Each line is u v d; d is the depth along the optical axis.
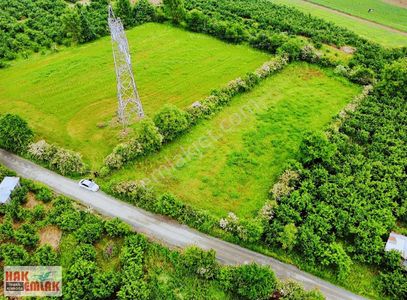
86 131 73.19
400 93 82.81
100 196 62.00
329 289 51.88
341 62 92.12
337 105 81.81
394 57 96.06
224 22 103.88
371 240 55.53
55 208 58.59
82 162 65.44
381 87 84.25
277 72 90.38
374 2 129.50
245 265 50.78
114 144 70.31
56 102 80.19
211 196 62.75
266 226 56.75
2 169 64.25
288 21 110.75
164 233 57.28
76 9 111.56
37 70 89.38
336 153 69.00
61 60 92.88
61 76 87.56
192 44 100.38
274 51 97.44
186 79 87.81
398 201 63.28
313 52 93.25
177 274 52.12
